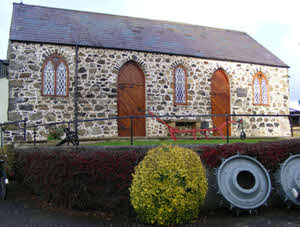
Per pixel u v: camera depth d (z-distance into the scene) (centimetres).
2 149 836
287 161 535
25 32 1077
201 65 1262
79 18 1348
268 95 1388
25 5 1302
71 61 1080
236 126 1302
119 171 497
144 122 1179
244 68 1345
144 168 454
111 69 1123
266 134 1359
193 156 481
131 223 448
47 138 992
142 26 1440
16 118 994
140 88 1184
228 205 491
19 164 739
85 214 494
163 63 1197
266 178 505
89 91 1087
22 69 1019
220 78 1323
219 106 1304
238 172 498
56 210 521
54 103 1041
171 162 445
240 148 539
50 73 1061
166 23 1576
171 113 1192
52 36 1105
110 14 1488
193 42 1397
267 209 525
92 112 1082
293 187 512
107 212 500
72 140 742
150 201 428
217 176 497
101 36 1207
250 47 1551
